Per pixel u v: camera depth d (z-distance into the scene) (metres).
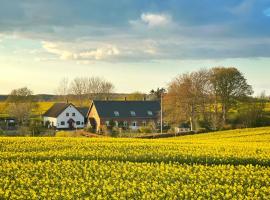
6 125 94.25
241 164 27.48
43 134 75.25
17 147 33.53
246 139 52.94
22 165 25.11
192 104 89.81
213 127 84.38
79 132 76.25
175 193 18.83
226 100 88.06
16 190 18.80
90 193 18.36
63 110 109.75
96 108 103.62
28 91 126.94
